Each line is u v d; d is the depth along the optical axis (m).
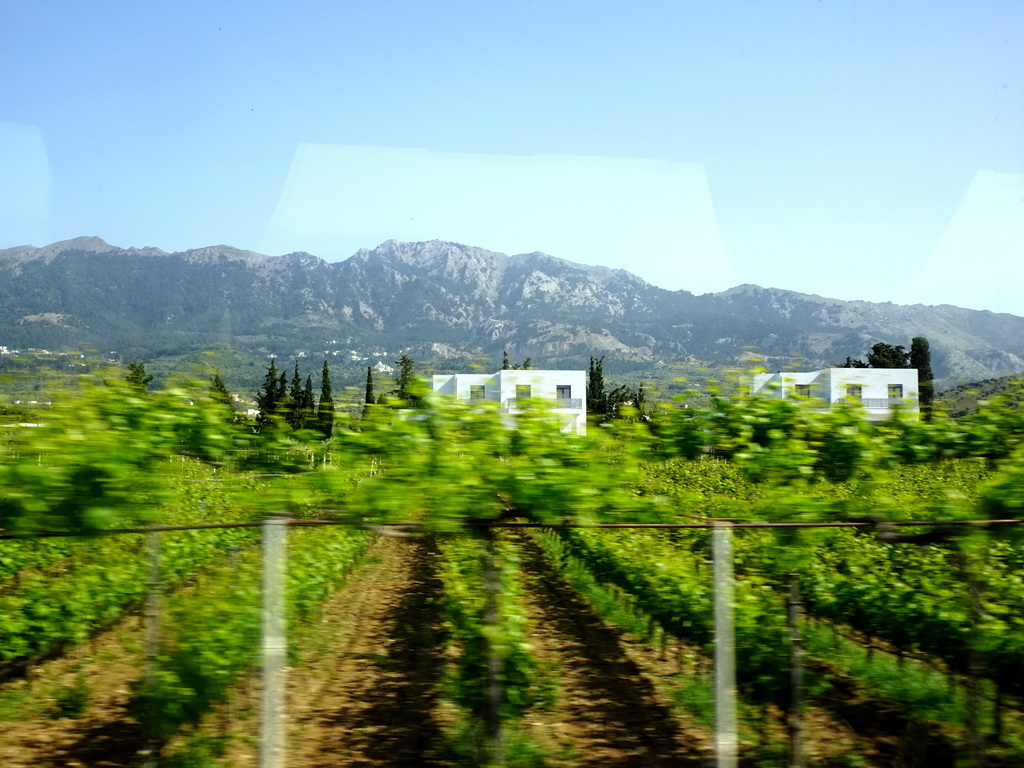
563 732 5.56
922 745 5.08
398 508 3.81
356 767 4.90
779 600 5.60
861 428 5.18
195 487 4.16
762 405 5.11
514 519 4.01
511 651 4.93
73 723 5.37
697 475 5.11
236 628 4.63
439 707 6.05
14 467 3.72
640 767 4.92
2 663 6.38
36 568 6.46
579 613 9.55
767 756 5.05
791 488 4.79
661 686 6.64
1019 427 5.41
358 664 7.23
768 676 5.40
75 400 4.12
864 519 4.61
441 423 4.01
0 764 4.70
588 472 3.98
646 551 8.73
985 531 4.41
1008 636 5.48
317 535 9.77
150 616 4.40
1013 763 4.95
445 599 6.48
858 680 6.47
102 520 3.87
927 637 6.11
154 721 4.40
